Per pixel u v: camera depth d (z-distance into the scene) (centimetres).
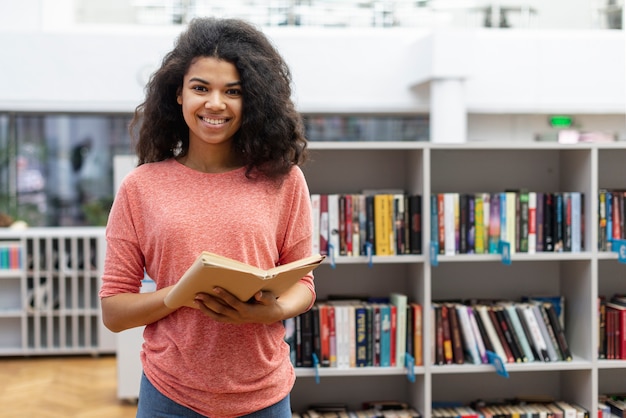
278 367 164
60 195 740
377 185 351
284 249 166
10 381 559
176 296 144
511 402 348
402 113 739
